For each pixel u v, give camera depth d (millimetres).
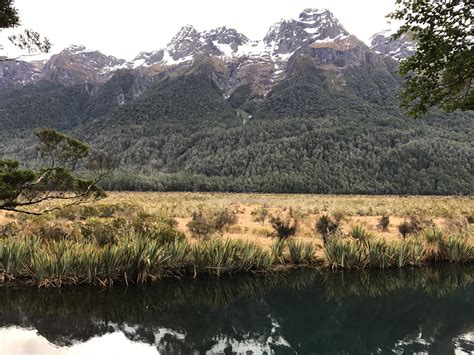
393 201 54500
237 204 43000
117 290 9891
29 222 15555
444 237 14094
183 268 11250
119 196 62281
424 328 7555
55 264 9969
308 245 13125
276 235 16906
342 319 8188
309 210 32375
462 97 6031
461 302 9328
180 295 9844
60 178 11625
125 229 13219
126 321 7973
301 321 8094
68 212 19859
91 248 10906
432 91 6020
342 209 32219
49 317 8078
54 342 6711
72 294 9500
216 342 6898
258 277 11414
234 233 17641
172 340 6969
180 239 12617
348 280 11281
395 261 12586
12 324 7582
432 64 5996
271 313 8609
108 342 6766
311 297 9758
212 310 8781
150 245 10836
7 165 10680
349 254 12297
